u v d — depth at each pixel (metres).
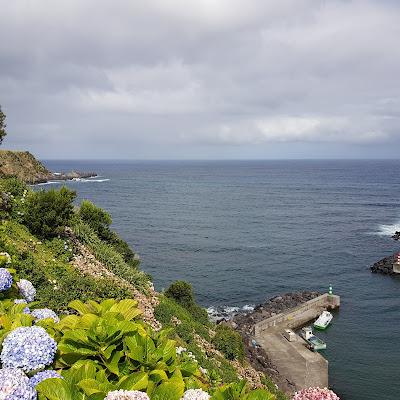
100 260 21.44
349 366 34.22
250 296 51.50
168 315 19.61
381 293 52.28
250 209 128.12
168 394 4.28
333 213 121.00
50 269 16.22
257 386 21.20
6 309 6.63
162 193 171.62
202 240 81.44
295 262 66.56
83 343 4.82
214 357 20.11
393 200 154.00
